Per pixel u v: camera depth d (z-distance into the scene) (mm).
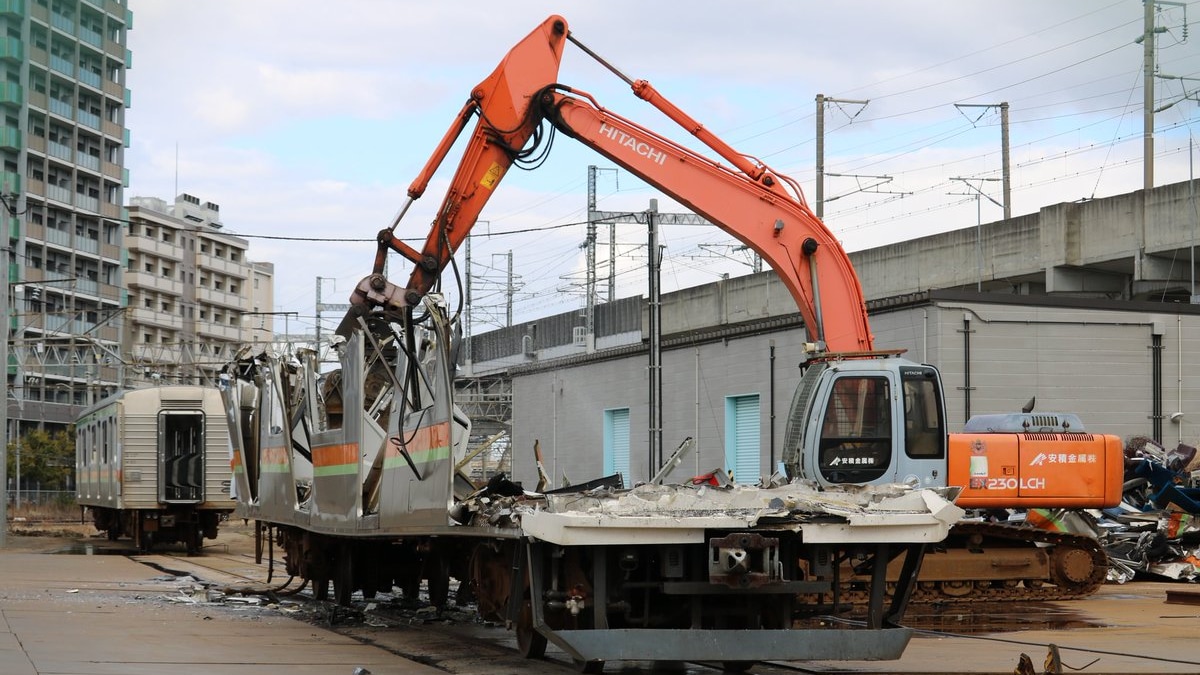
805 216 18469
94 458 36312
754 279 41188
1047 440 19250
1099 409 26984
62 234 91625
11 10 87688
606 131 18266
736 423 33000
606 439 38375
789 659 9367
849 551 10336
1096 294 37656
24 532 40906
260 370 19859
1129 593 19844
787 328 30906
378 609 15969
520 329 54312
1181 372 27250
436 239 17656
